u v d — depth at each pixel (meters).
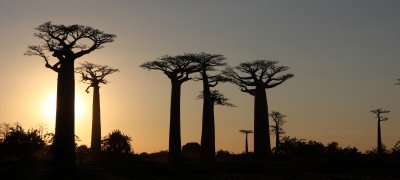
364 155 53.97
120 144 51.06
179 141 53.62
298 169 44.19
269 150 56.69
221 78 57.00
